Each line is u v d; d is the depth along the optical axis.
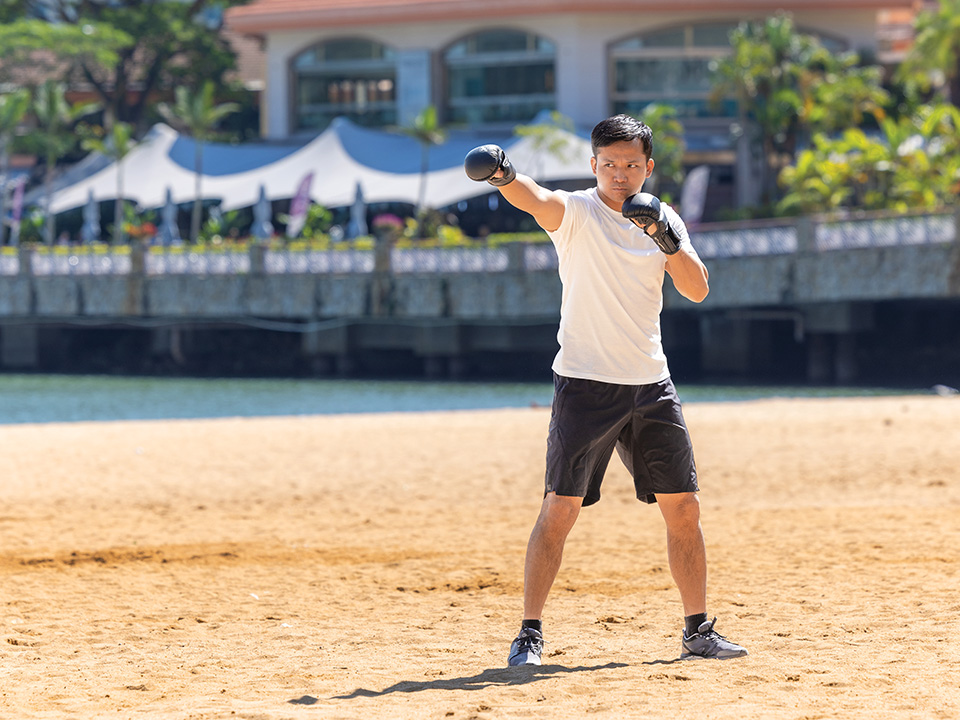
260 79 80.00
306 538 8.22
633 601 5.76
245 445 15.48
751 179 52.53
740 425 16.91
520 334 36.72
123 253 40.97
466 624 5.32
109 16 68.31
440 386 34.97
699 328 37.78
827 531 7.82
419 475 12.33
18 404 30.64
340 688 4.03
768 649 4.46
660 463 4.22
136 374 42.00
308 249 38.09
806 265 31.58
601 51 54.53
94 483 11.78
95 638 5.07
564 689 3.87
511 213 52.97
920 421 16.64
